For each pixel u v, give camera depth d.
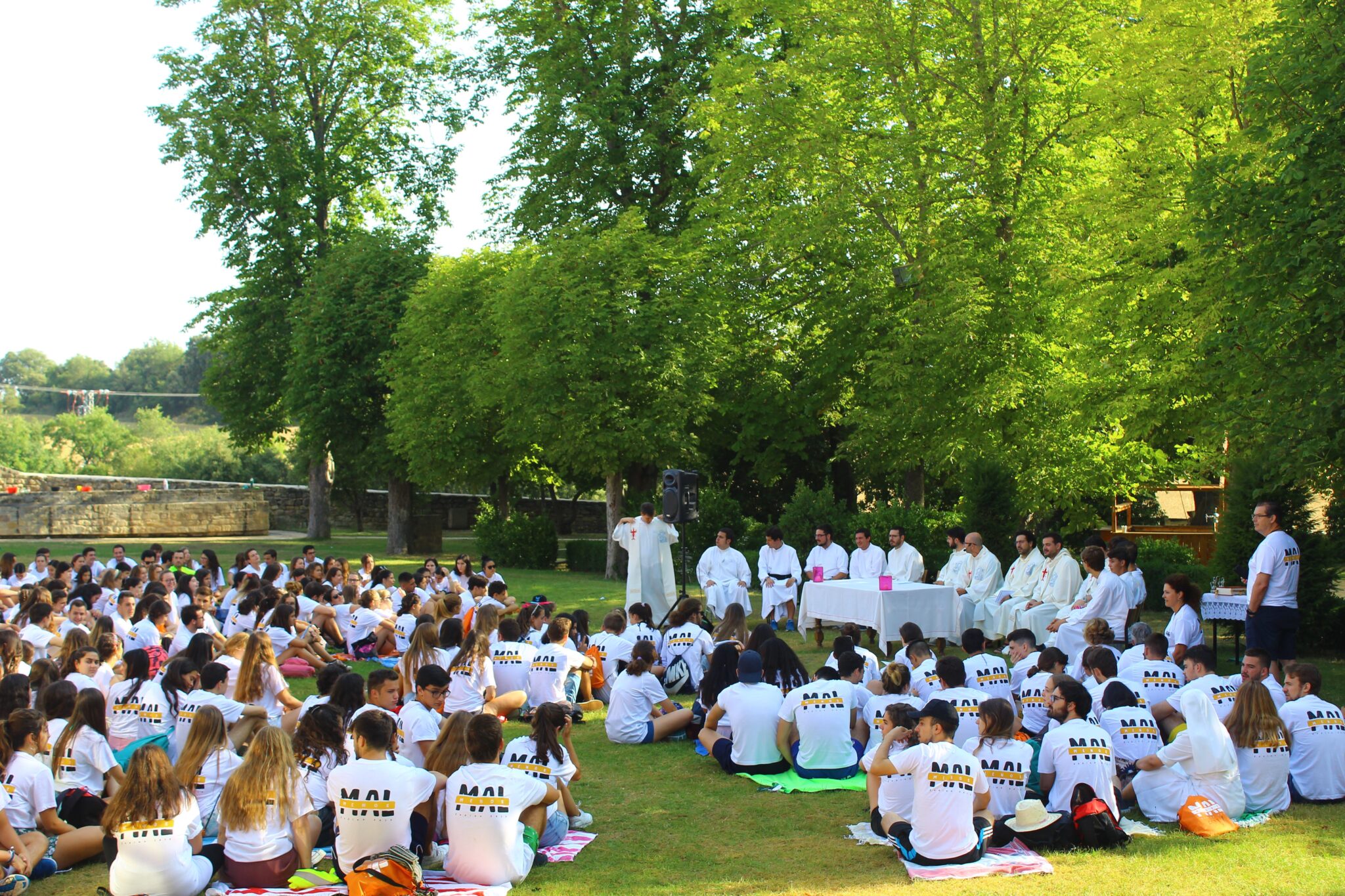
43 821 6.67
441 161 36.78
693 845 6.97
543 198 28.61
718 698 9.09
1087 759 6.84
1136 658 9.21
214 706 7.12
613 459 23.42
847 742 8.53
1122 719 7.54
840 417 26.08
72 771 7.27
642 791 8.32
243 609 13.51
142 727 8.08
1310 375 11.01
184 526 40.25
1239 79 14.38
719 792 8.29
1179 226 14.72
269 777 6.23
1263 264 11.81
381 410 33.06
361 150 36.69
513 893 6.06
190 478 65.75
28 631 11.02
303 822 6.33
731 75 23.16
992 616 13.95
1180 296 15.12
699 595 20.92
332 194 35.47
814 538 20.70
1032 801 6.67
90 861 6.80
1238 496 13.66
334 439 33.00
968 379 20.22
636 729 9.92
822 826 7.34
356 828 6.00
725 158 23.00
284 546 35.69
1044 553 13.64
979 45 19.91
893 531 15.70
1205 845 6.62
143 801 5.86
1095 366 16.77
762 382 25.67
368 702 7.71
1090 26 19.83
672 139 28.48
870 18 20.56
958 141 20.39
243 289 34.72
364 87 36.81
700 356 23.67
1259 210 11.79
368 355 32.28
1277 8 12.23
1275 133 12.23
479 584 14.70
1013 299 19.97
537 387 23.45
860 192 21.00
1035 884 5.95
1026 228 20.52
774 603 16.83
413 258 33.22
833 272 24.00
